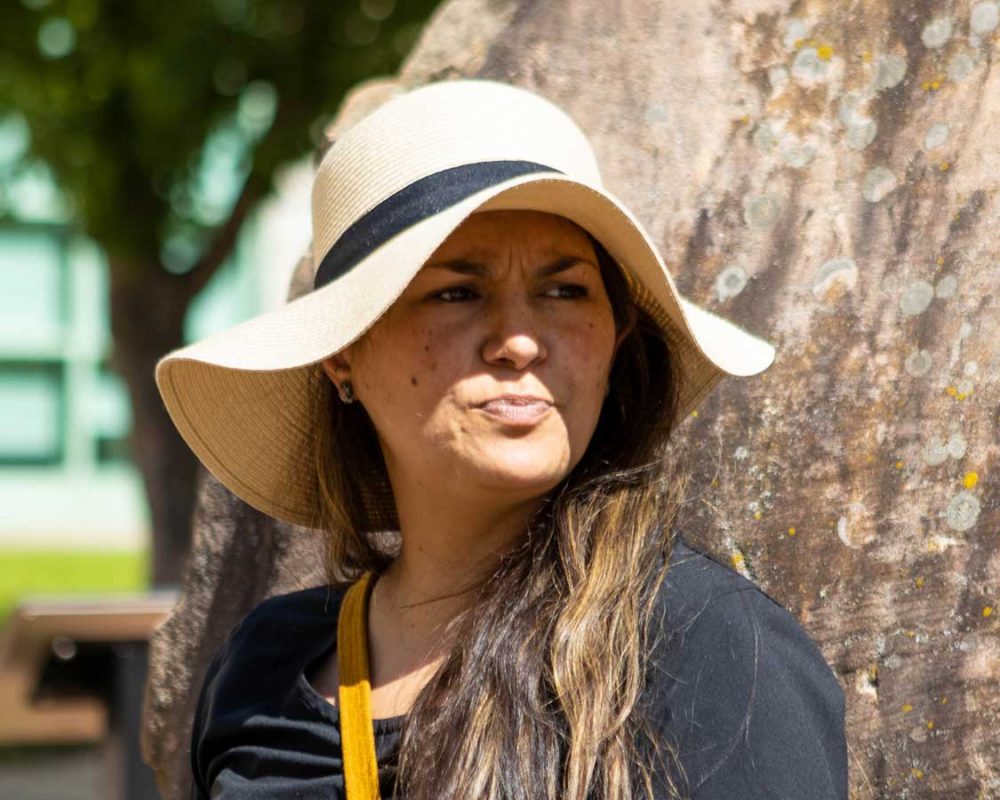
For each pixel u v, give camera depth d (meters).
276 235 13.52
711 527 2.29
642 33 2.60
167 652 2.82
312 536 2.66
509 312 1.75
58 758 6.62
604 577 1.73
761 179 2.43
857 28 2.43
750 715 1.61
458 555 1.92
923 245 2.28
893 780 2.12
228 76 5.88
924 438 2.20
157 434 6.56
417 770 1.68
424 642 1.90
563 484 1.87
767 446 2.29
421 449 1.80
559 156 1.81
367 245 1.79
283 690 1.99
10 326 14.48
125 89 5.83
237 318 13.62
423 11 5.82
